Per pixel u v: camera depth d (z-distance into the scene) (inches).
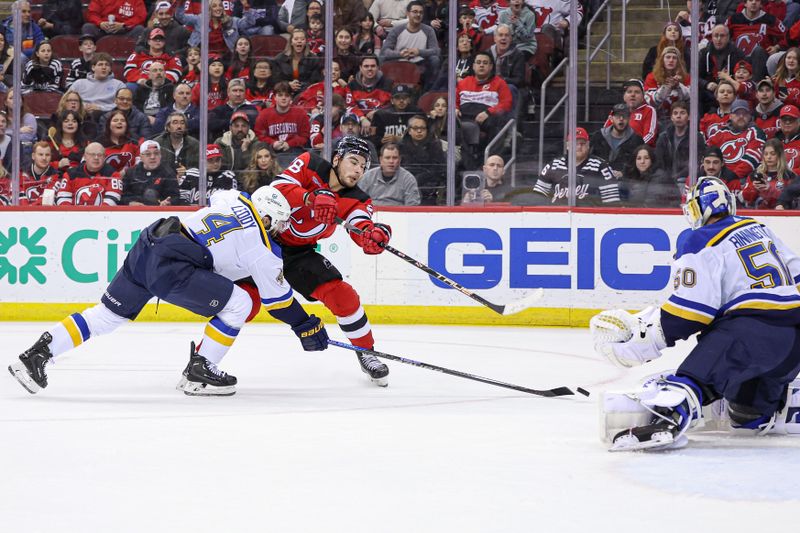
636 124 432.1
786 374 155.8
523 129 436.8
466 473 135.1
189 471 135.6
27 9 462.9
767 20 438.9
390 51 446.0
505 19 439.2
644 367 279.7
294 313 217.3
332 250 425.4
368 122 440.5
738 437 164.2
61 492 123.3
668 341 159.5
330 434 166.2
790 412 163.8
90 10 458.6
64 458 144.3
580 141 434.9
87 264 433.7
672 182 431.8
